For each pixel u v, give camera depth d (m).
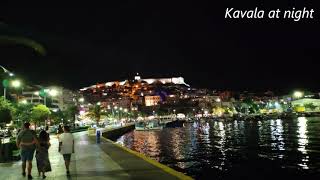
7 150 20.38
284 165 39.56
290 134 95.31
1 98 32.69
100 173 15.66
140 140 94.56
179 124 168.75
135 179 13.82
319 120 186.62
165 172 15.48
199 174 35.47
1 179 14.29
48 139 15.12
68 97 155.75
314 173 33.56
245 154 52.50
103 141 40.94
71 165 18.81
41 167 14.68
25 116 49.97
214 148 65.25
